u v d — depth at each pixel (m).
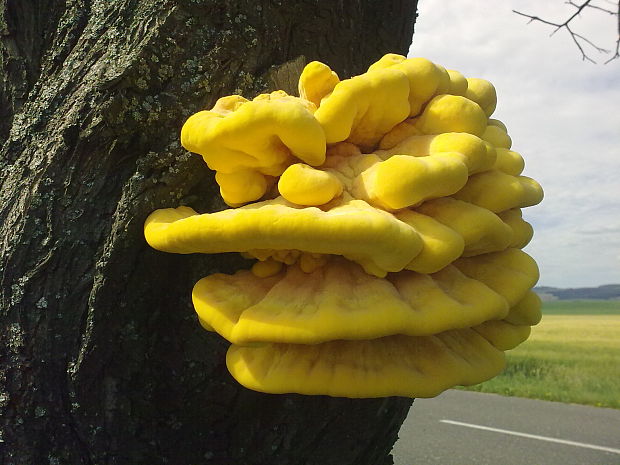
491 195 0.50
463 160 0.45
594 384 3.01
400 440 2.29
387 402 0.64
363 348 0.48
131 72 0.47
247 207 0.46
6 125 0.59
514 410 2.74
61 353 0.50
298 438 0.60
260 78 0.54
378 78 0.46
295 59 0.57
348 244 0.39
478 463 2.01
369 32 0.67
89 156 0.49
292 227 0.38
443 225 0.45
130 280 0.50
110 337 0.51
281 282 0.48
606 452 2.09
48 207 0.49
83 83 0.50
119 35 0.50
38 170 0.49
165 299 0.53
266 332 0.42
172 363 0.54
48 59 0.55
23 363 0.50
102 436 0.53
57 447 0.52
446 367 0.48
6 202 0.50
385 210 0.45
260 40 0.54
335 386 0.46
